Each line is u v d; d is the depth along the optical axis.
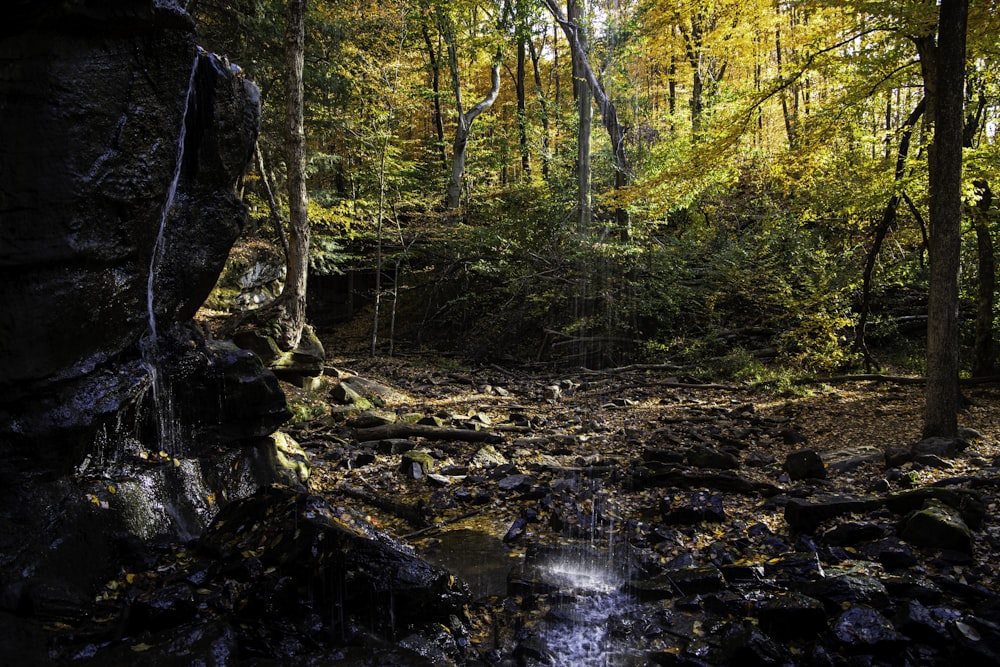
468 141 23.97
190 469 5.16
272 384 5.98
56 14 3.71
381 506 6.90
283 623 3.83
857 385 12.48
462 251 19.19
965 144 11.62
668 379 14.51
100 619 3.77
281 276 16.92
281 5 14.66
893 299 15.85
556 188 18.19
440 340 19.88
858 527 5.34
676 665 3.83
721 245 16.88
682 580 4.74
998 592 4.30
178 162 4.96
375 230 19.88
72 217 4.07
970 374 12.39
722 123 11.09
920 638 3.83
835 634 3.83
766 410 11.30
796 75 10.03
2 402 3.92
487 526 6.38
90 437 4.52
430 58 23.94
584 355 16.53
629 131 17.33
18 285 3.92
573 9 16.95
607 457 8.46
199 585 4.04
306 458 7.15
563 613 4.42
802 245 14.88
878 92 10.66
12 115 3.75
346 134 17.66
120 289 4.59
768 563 4.98
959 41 7.67
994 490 6.04
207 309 14.42
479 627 4.34
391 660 3.70
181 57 4.53
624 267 16.75
